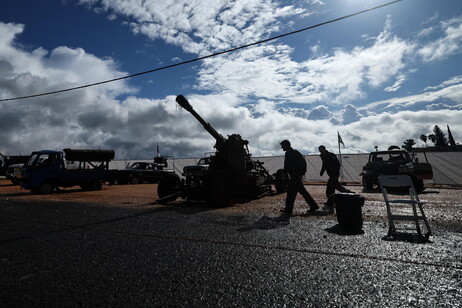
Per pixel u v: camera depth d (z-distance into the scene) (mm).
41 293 2205
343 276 2469
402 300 2006
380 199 8266
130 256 3156
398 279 2377
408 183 4172
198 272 2637
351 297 2064
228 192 7766
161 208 7262
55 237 4109
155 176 21594
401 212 5941
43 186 12023
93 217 5902
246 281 2402
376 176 10789
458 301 1976
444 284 2266
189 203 8086
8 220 5605
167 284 2359
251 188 9188
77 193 12398
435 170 15852
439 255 3006
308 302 2000
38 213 6512
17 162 25422
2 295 2172
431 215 5520
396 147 11648
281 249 3340
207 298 2088
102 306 1980
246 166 9695
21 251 3381
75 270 2723
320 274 2527
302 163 6090
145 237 4055
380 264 2754
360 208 4504
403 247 3334
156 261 2973
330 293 2139
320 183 17750
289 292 2172
